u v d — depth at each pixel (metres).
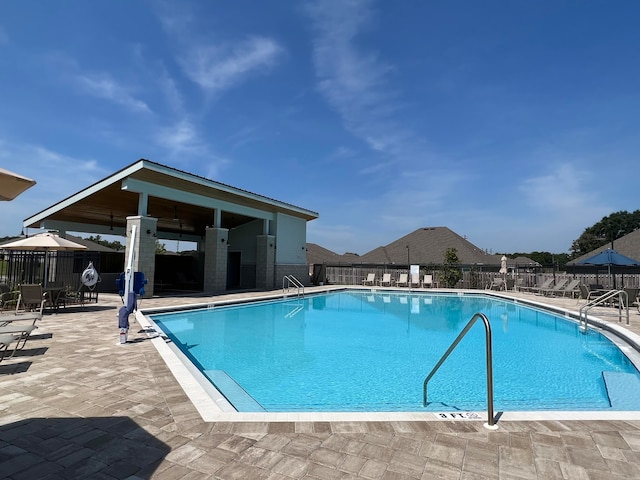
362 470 2.64
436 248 31.98
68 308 11.98
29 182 3.32
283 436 3.16
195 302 14.30
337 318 13.73
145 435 3.17
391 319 13.60
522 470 2.65
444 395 5.56
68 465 2.68
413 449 2.95
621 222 60.97
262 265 22.70
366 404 5.09
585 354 8.25
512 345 9.18
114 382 4.59
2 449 2.91
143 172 14.70
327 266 30.05
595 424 3.43
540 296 19.47
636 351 7.44
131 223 15.08
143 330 8.16
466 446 3.00
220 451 2.90
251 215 21.55
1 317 7.21
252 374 6.59
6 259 13.72
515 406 5.05
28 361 5.58
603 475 2.60
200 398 4.03
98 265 14.62
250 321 12.72
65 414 3.61
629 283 20.11
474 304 18.52
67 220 20.61
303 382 6.15
